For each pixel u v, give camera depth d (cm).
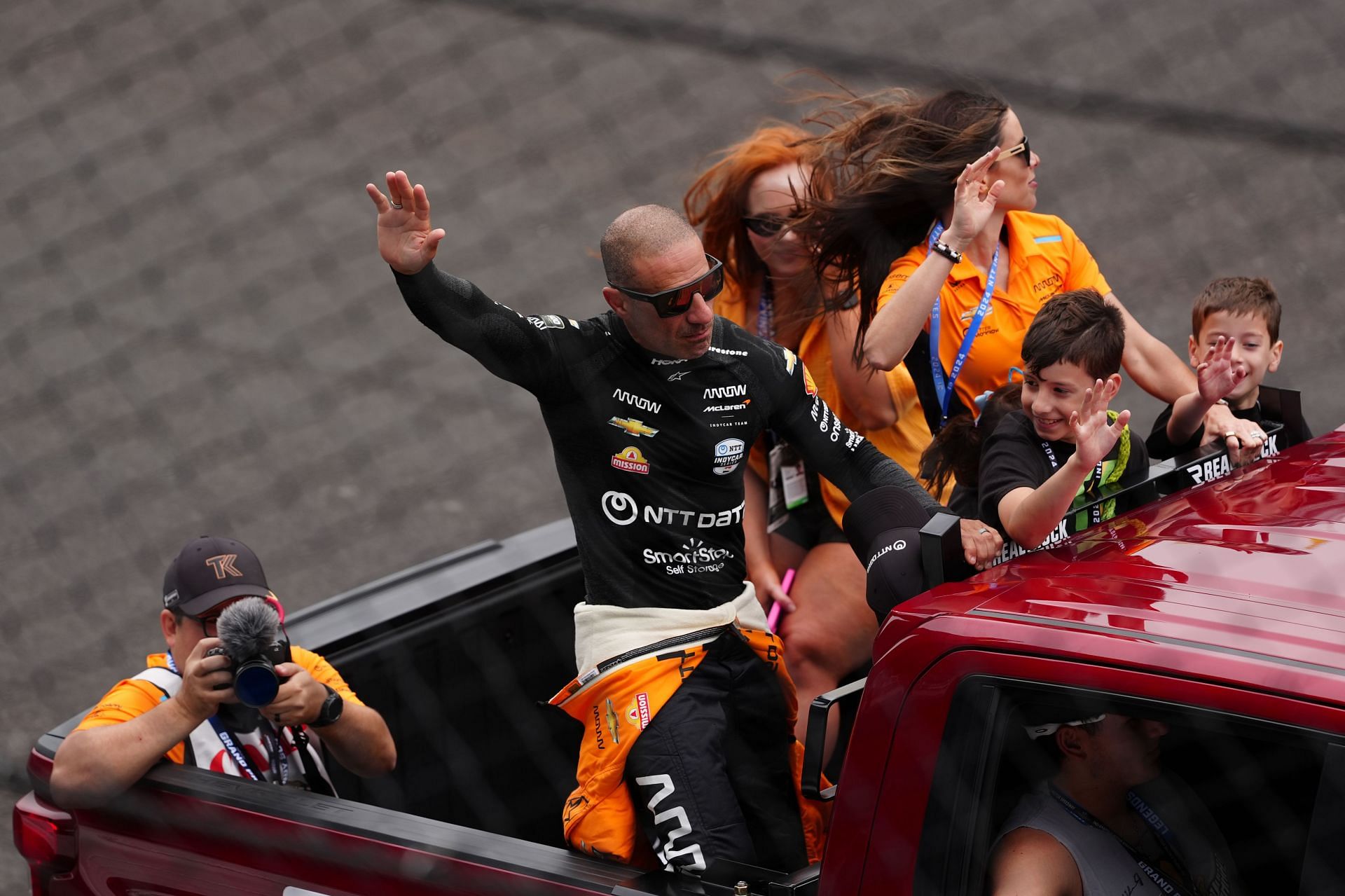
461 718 1277
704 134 3362
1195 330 1238
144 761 979
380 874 908
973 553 907
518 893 866
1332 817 678
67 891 1026
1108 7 3534
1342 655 686
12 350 3033
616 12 989
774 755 1045
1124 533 873
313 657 1134
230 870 966
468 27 4172
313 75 4100
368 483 2464
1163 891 788
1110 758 773
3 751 1769
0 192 3756
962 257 1269
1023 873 766
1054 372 1012
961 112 1238
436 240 919
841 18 3553
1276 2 3459
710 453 1005
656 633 1005
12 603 2130
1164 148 2964
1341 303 2484
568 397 998
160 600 2127
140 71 4275
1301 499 895
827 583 1279
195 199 3678
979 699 749
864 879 777
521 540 1362
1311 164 2823
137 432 2670
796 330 1347
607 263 971
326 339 2995
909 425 1323
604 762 994
